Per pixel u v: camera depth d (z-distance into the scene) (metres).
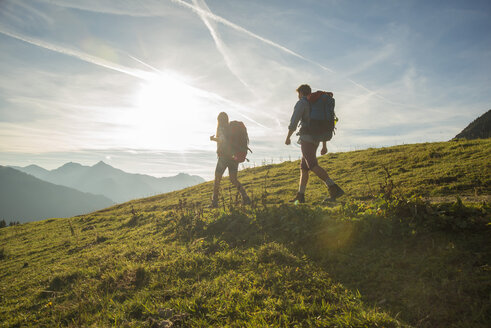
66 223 15.52
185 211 8.59
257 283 3.66
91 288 4.57
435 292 2.77
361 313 2.66
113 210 17.89
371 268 3.42
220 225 6.20
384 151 14.86
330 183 5.93
